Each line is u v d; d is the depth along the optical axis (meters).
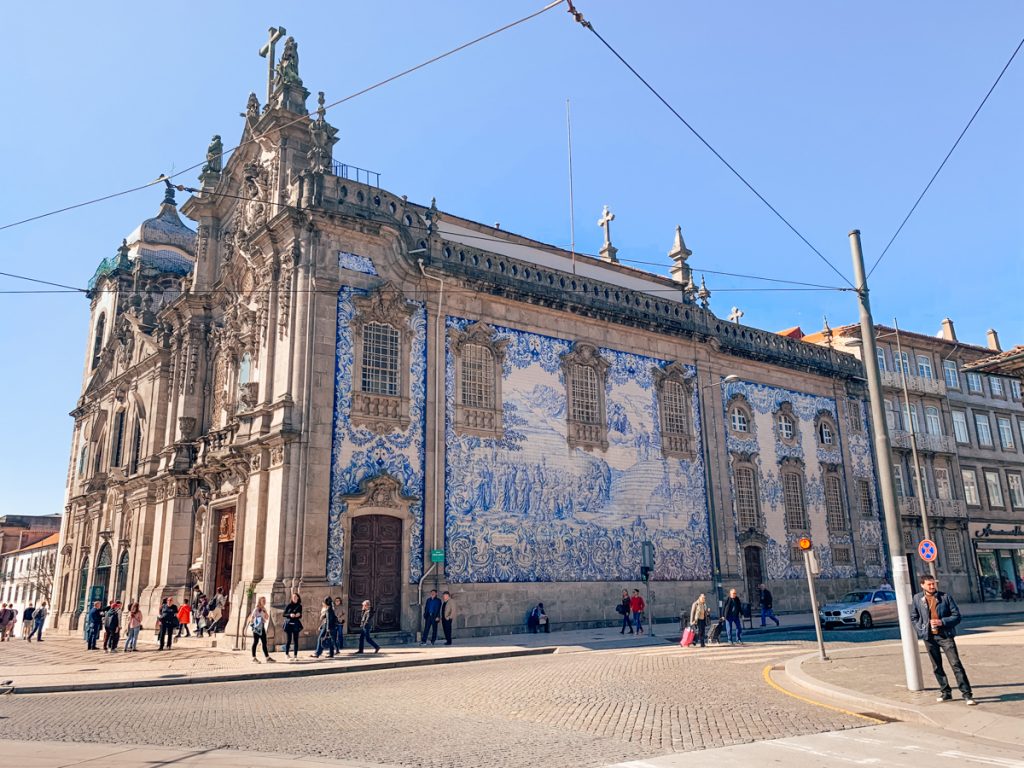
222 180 33.91
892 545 13.48
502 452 27.92
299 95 29.00
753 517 35.72
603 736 9.79
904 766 8.09
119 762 8.42
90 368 47.88
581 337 31.58
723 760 8.38
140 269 44.09
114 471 38.56
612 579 29.73
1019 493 50.72
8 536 89.44
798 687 13.78
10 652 26.88
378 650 21.97
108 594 37.25
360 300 25.59
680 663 17.91
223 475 28.39
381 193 27.41
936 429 47.50
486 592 26.22
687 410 34.50
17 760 8.56
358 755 8.83
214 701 13.57
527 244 33.50
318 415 24.05
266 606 22.58
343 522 23.80
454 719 11.15
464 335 27.91
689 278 39.00
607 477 30.72
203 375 33.16
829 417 41.12
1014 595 47.22
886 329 47.03
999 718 10.07
